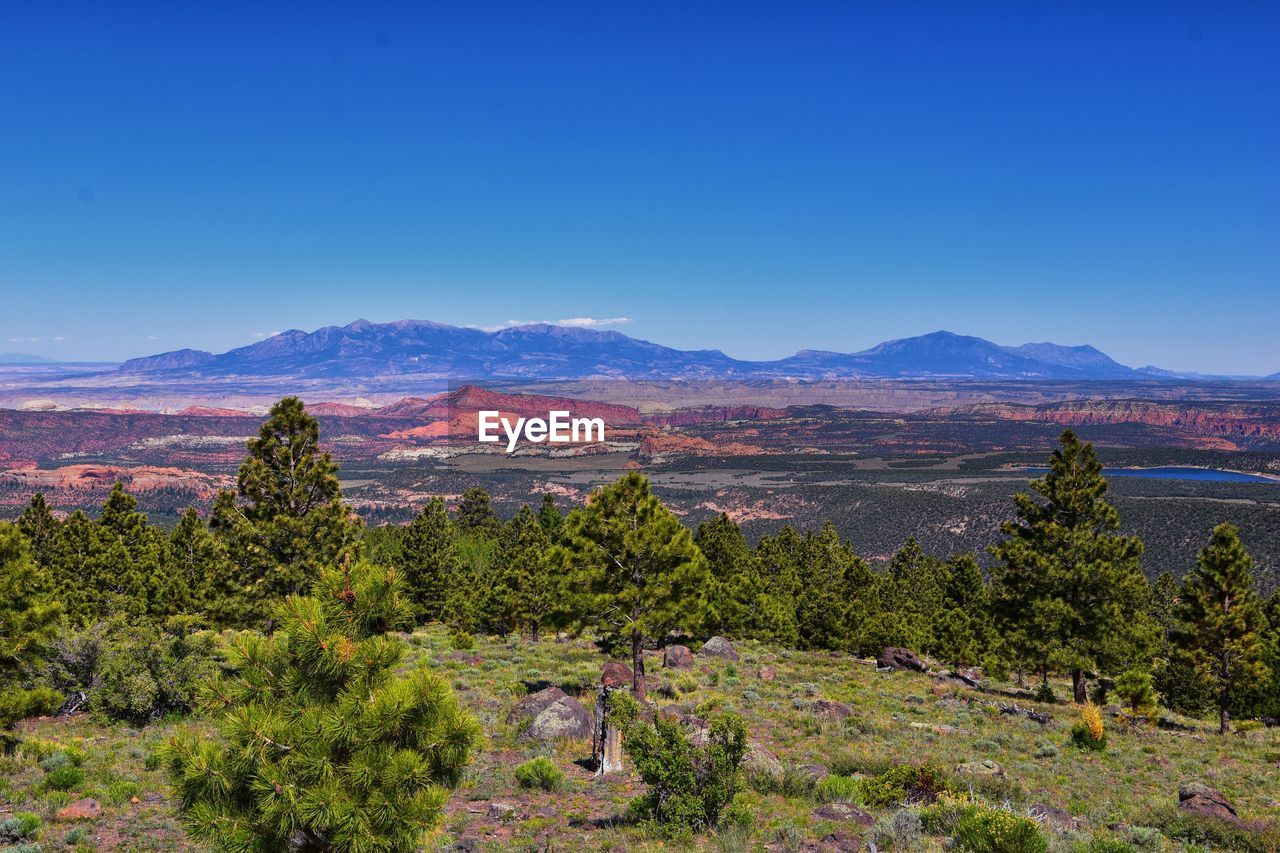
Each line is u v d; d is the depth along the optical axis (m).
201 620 28.92
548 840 13.38
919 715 32.06
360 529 32.25
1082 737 27.50
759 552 87.50
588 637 58.50
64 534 53.41
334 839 8.23
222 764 8.42
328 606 9.19
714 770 14.27
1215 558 41.84
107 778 17.52
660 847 13.11
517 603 59.31
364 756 8.51
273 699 8.88
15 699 19.23
